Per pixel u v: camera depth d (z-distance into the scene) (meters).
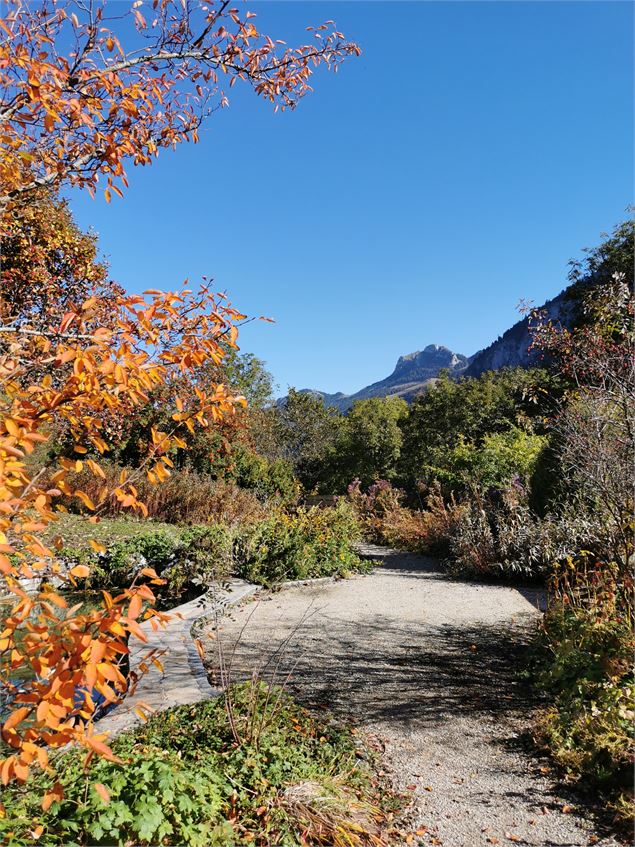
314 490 35.16
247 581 9.08
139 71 3.46
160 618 1.95
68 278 8.58
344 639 6.41
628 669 4.29
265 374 39.88
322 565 10.09
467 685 5.11
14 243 6.59
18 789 2.34
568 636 5.21
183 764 2.96
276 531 9.98
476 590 9.02
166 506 14.77
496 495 12.30
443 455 23.36
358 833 2.89
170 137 3.62
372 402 39.75
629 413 5.33
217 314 2.41
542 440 14.84
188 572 8.91
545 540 9.10
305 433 39.41
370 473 36.19
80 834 2.12
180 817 2.36
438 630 6.84
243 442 20.28
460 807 3.26
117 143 3.15
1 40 2.75
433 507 14.02
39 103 2.81
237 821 2.76
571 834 3.00
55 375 2.53
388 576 10.38
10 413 1.97
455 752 3.91
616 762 3.42
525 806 3.26
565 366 6.59
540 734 4.06
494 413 33.25
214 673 5.05
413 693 4.91
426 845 2.91
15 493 2.01
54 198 4.21
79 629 1.73
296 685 5.01
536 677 5.17
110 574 8.60
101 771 2.51
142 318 2.21
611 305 6.20
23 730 1.67
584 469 5.83
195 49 3.53
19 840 1.98
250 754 3.32
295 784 3.12
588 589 5.84
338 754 3.66
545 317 6.99
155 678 4.51
